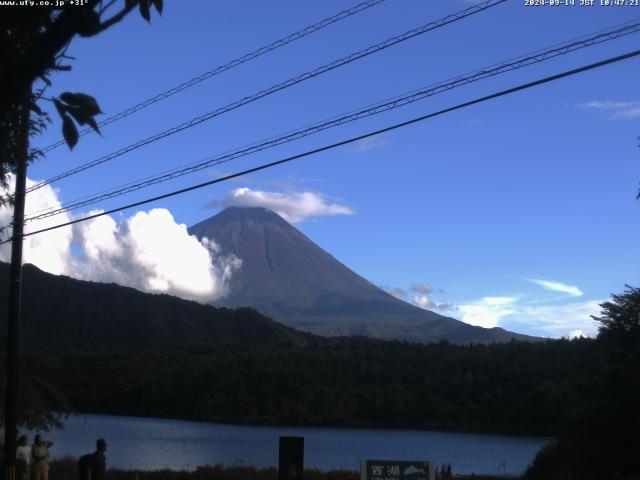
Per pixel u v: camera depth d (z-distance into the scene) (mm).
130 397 148875
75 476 27219
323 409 142375
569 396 114375
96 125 4473
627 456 43219
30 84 4445
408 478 13875
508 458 85000
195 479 32188
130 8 4281
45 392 25219
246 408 141250
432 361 155000
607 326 47438
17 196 18172
